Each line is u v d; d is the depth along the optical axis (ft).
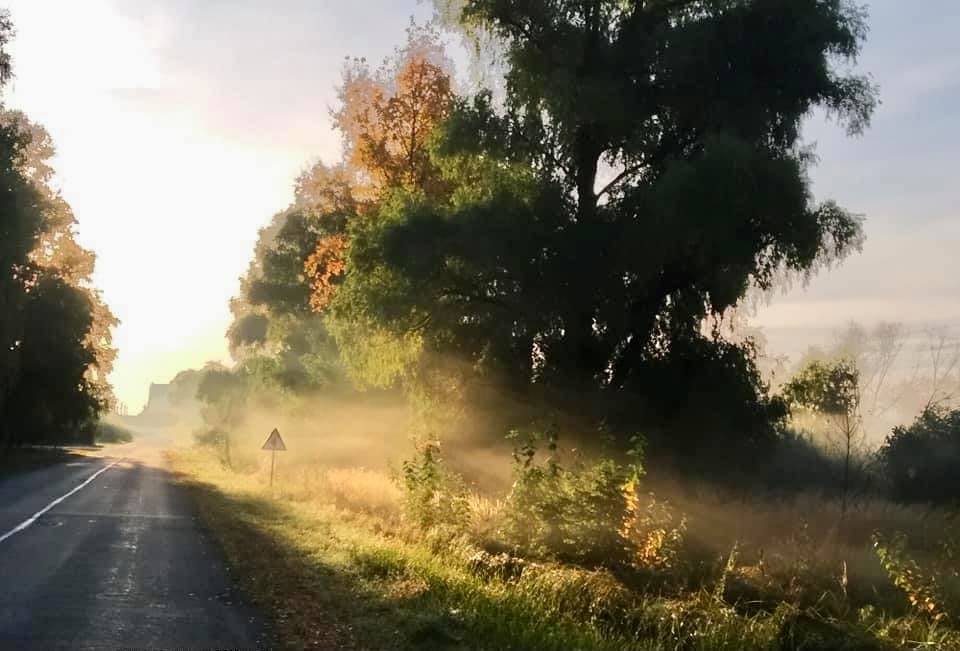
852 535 61.46
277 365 178.60
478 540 53.52
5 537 57.47
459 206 93.71
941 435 92.58
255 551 52.75
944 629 37.86
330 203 149.89
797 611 36.91
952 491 86.58
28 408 193.16
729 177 78.38
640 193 88.07
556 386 91.15
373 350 105.91
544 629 32.45
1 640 28.78
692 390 92.63
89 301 198.18
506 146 95.91
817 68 87.25
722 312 93.86
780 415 92.32
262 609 35.58
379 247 93.09
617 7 94.94
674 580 44.68
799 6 85.71
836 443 87.61
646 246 84.74
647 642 33.68
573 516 50.19
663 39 88.43
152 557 49.88
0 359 155.94
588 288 88.02
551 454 70.23
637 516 50.85
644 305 93.71
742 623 36.14
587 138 94.58
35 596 36.76
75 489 107.86
